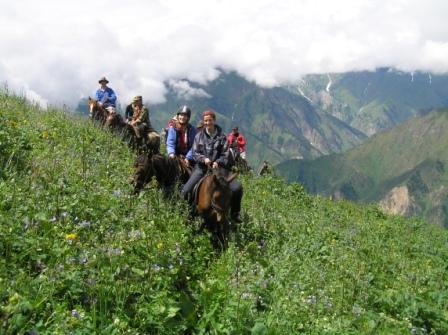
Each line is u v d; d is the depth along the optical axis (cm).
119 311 707
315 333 828
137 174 1242
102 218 993
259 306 877
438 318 1099
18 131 1438
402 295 1143
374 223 2288
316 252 1351
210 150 1220
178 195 1241
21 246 759
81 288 718
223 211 1149
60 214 925
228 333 736
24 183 1015
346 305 1009
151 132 2067
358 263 1339
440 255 1936
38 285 684
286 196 2302
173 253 928
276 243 1289
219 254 1114
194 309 788
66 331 612
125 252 846
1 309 582
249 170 2603
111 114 2064
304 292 966
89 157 1450
